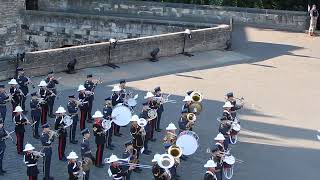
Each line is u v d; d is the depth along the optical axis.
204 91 60.94
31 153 40.22
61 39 83.75
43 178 42.03
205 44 75.12
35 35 84.12
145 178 43.50
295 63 71.75
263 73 67.81
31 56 60.97
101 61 66.88
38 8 89.38
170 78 64.62
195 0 93.62
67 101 55.66
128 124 51.88
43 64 62.06
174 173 41.56
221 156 41.53
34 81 60.59
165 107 56.16
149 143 49.03
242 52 75.56
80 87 50.28
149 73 65.94
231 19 78.88
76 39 83.31
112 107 48.41
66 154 45.94
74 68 64.06
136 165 40.97
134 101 50.91
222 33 76.06
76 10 89.56
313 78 66.75
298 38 82.12
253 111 56.66
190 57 72.75
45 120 50.62
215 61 71.75
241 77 66.12
